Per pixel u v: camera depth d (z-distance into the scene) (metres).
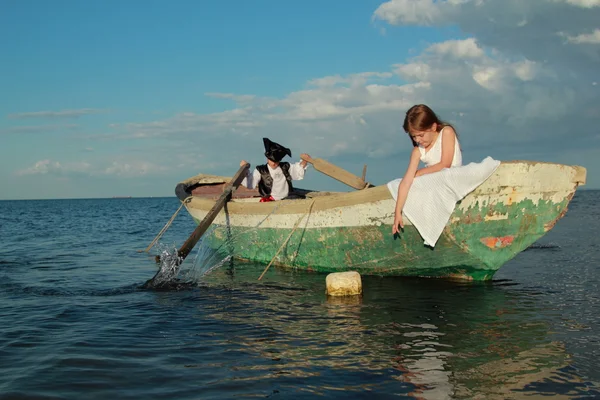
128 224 23.12
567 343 3.80
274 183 8.73
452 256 5.91
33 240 14.41
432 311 4.89
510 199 5.51
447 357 3.55
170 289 6.35
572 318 4.52
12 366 3.46
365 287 6.16
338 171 8.20
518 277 6.66
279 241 7.73
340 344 3.90
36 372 3.33
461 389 3.00
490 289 5.88
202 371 3.35
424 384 3.08
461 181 5.24
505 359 3.48
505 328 4.24
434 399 2.87
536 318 4.55
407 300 5.39
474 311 4.86
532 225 5.76
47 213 41.56
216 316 4.85
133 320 4.72
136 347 3.88
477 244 5.71
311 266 7.47
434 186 5.36
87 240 14.33
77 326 4.51
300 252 7.45
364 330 4.27
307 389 3.03
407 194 5.50
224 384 3.12
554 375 3.18
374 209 6.13
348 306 5.18
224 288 6.35
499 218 5.58
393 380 3.15
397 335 4.11
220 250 9.26
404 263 6.34
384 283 6.38
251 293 6.00
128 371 3.35
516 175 5.39
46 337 4.16
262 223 7.93
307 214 7.09
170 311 5.09
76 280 7.18
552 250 9.45
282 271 7.66
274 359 3.57
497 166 5.30
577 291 5.73
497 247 5.79
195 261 9.03
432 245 5.50
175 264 6.95
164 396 2.95
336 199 6.59
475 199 5.41
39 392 3.01
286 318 4.73
